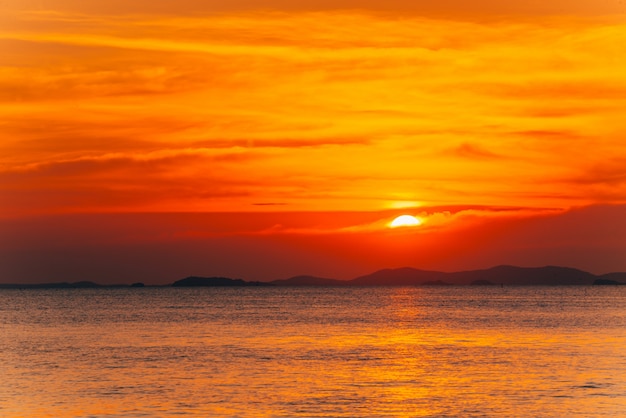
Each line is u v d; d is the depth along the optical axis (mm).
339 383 91875
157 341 148250
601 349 129000
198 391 86438
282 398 82062
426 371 101625
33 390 87375
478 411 75062
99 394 84562
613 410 75312
